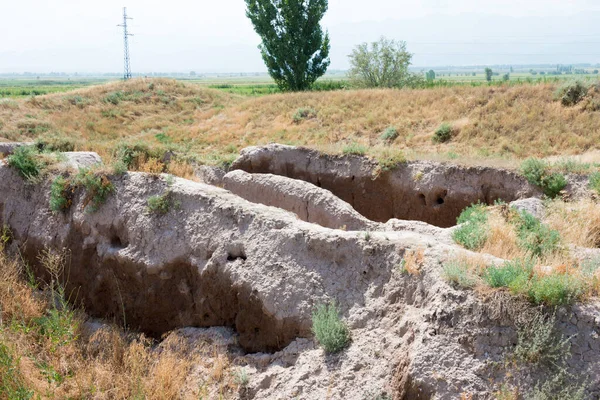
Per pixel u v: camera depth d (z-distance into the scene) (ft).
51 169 31.01
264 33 154.92
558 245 25.21
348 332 20.30
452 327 17.81
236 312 23.40
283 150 57.36
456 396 16.49
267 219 24.27
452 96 96.63
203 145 100.32
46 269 28.45
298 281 22.09
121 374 21.27
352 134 93.45
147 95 136.05
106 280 26.81
